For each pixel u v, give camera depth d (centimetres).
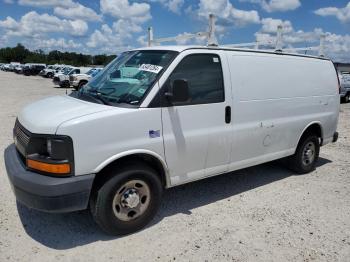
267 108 505
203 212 450
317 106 605
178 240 379
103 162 349
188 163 422
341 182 582
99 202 360
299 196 515
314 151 628
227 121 452
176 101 379
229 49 463
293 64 551
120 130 357
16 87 2789
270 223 425
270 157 532
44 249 355
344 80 1869
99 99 393
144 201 394
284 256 356
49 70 4662
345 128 1086
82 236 382
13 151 406
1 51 11919
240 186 550
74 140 332
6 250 351
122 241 375
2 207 443
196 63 420
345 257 358
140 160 390
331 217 447
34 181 331
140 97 379
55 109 376
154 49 435
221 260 346
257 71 488
